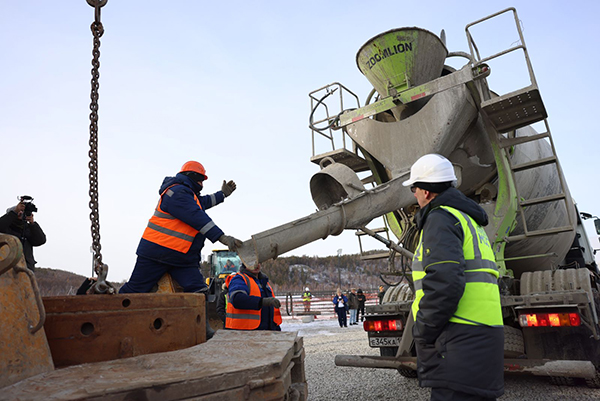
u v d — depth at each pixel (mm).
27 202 3998
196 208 2807
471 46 4406
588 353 3721
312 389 4676
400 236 5523
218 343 1700
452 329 1859
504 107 4234
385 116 5332
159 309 1675
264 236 3379
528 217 5043
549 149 5738
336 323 17688
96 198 1954
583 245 6926
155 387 1029
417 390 4434
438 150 4465
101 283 1851
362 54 5031
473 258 1940
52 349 1443
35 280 1351
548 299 3758
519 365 3605
